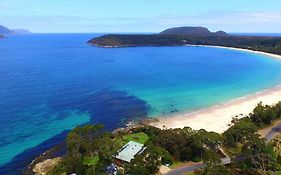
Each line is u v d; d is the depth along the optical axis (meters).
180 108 143.50
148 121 125.81
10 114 132.88
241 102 152.50
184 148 87.44
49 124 122.56
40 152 98.44
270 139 101.88
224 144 96.25
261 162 80.75
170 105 148.25
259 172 80.12
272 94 168.62
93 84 195.38
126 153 88.44
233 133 97.06
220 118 128.25
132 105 148.62
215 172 74.25
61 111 138.88
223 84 195.38
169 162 83.88
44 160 91.06
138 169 73.44
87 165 81.25
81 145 88.81
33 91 174.75
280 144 97.69
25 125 120.69
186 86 188.75
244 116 123.38
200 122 123.56
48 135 112.06
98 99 159.25
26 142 105.50
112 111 139.88
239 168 81.88
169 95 167.00
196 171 80.81
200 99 158.75
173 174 79.06
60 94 168.75
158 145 89.81
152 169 77.88
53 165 86.31
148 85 191.62
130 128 115.06
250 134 89.56
